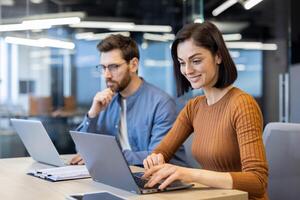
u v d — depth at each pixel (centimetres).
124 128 215
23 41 541
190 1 475
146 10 692
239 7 501
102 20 666
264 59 507
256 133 137
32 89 580
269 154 178
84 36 645
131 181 121
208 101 160
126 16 688
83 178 148
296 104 396
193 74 147
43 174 151
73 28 615
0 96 550
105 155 126
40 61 590
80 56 644
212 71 148
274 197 174
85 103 624
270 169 177
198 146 157
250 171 130
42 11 535
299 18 401
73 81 625
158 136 202
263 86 500
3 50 547
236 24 510
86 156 140
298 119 392
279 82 450
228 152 145
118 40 211
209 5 487
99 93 214
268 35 498
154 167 133
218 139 147
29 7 521
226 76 150
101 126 218
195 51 144
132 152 192
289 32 406
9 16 513
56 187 134
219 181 125
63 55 625
